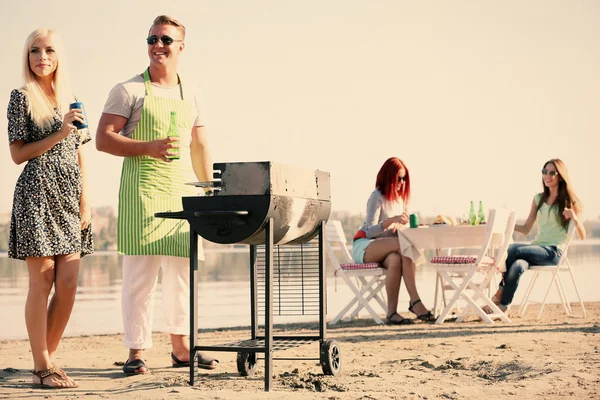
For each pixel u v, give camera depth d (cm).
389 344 648
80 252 490
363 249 877
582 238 880
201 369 531
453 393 412
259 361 559
